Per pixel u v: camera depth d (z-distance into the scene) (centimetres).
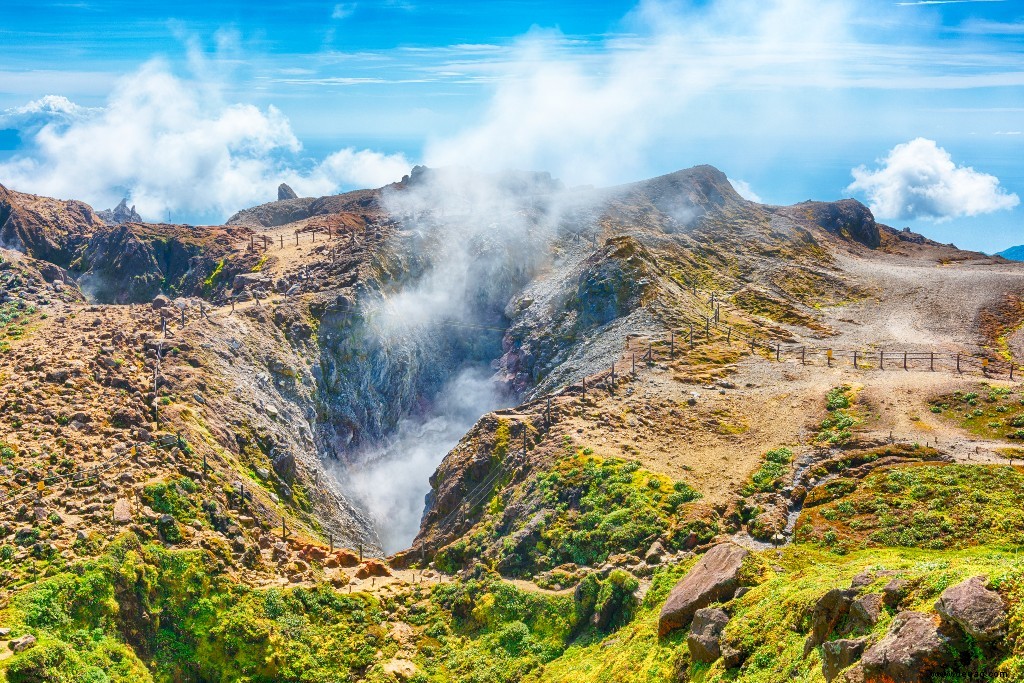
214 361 12600
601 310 16675
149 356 11919
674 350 14012
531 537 9106
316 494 11588
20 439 9112
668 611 5722
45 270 19012
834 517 8156
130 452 9369
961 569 3769
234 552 8662
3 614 6606
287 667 7500
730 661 4734
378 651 7812
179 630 7556
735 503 8800
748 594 5428
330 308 15862
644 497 9006
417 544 10762
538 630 7775
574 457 10212
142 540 8025
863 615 3897
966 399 11056
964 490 8025
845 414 10919
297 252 19762
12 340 11981
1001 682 2997
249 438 11400
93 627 6956
